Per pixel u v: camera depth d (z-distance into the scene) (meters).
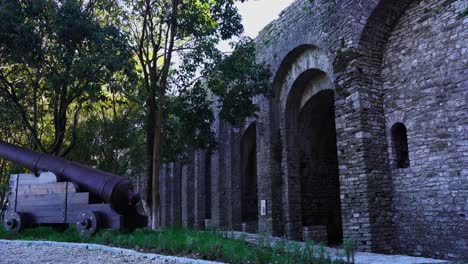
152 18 14.48
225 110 14.44
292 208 15.05
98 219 9.44
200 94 15.89
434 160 10.00
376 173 10.96
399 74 11.05
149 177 14.59
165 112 15.29
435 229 9.87
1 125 17.14
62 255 7.40
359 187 10.97
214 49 14.02
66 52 11.73
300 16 14.17
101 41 11.66
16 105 14.73
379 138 11.17
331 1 12.55
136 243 8.48
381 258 8.51
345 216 11.34
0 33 10.44
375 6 10.98
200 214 23.67
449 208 9.59
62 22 11.22
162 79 14.03
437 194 9.88
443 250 9.65
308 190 15.86
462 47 9.55
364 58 11.41
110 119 21.70
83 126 20.19
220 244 7.53
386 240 10.75
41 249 8.15
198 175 24.02
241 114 14.55
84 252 7.80
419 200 10.31
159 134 13.80
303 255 6.50
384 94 11.41
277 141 15.75
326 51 12.59
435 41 10.19
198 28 13.93
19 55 11.19
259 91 14.98
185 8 13.68
